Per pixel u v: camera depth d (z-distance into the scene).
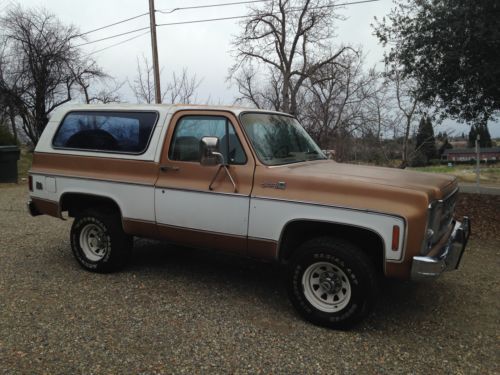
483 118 9.59
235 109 4.43
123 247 5.14
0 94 21.97
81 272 5.27
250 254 4.29
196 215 4.45
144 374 3.15
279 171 4.13
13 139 18.31
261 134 4.50
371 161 13.50
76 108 5.39
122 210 4.91
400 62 9.43
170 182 4.59
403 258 3.57
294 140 4.95
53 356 3.35
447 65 8.57
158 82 18.14
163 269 5.43
